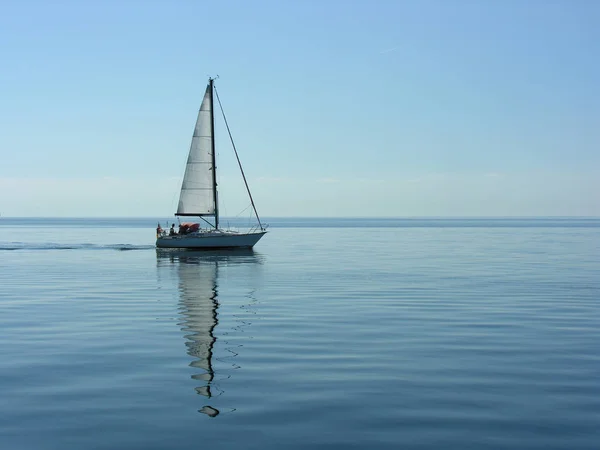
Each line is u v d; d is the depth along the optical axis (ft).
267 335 68.90
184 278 132.98
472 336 68.18
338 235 421.59
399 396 46.24
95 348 62.18
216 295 104.22
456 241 324.39
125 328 73.36
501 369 53.88
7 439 38.09
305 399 45.52
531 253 218.59
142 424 40.57
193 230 229.04
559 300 96.94
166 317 81.41
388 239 353.10
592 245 277.85
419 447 36.99
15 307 90.79
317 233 466.70
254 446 37.14
